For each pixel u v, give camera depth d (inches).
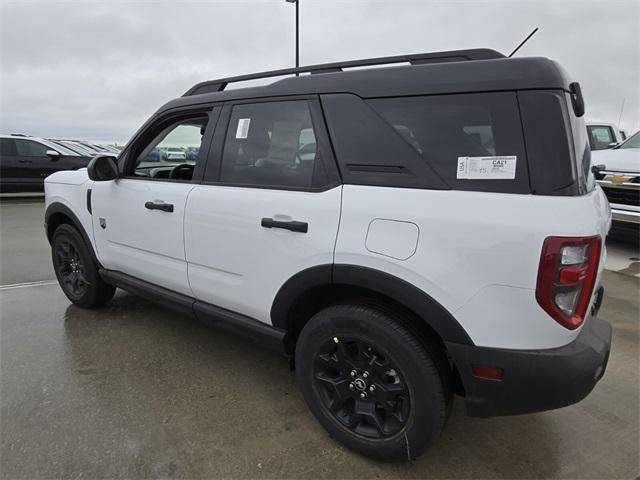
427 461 81.0
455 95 68.3
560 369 62.5
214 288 98.9
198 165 102.5
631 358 120.0
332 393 83.4
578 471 79.0
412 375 71.4
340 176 77.8
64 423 88.7
